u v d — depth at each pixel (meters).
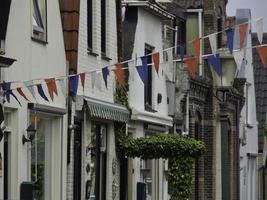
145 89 65.12
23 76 46.56
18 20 46.16
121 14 61.00
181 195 61.56
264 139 102.94
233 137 86.69
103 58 57.19
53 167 50.78
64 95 47.34
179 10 74.12
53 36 50.22
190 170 61.59
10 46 45.22
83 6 53.97
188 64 37.72
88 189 54.53
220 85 59.38
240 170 91.25
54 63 50.28
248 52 95.31
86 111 53.59
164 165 68.62
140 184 58.78
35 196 49.00
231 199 86.12
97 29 56.31
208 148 79.19
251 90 97.06
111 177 58.47
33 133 46.72
